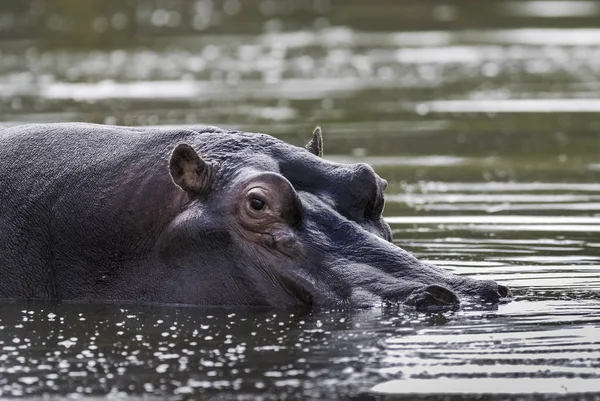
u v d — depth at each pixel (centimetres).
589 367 2420
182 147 3045
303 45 11656
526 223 4169
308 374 2409
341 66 10050
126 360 2558
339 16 14488
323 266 2939
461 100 8006
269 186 2964
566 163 5628
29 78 9262
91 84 8850
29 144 3388
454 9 15038
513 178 5238
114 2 15275
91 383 2397
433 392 2286
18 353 2641
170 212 3117
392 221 4262
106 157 3266
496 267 3431
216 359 2538
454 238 3909
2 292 3278
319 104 7800
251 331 2752
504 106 7688
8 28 13175
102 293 3188
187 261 3072
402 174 5397
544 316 2806
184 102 7788
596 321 2759
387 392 2291
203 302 3038
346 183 3048
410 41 11919
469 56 10650
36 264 3266
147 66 10112
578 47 11156
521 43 11562
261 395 2289
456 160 5766
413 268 2941
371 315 2817
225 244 3017
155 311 3009
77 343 2717
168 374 2441
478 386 2319
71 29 13075
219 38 12350
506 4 15575
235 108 7500
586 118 7138
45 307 3125
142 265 3144
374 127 6806
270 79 9244
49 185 3281
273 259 2970
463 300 2886
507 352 2525
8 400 2302
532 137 6462
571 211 4400
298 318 2841
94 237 3195
